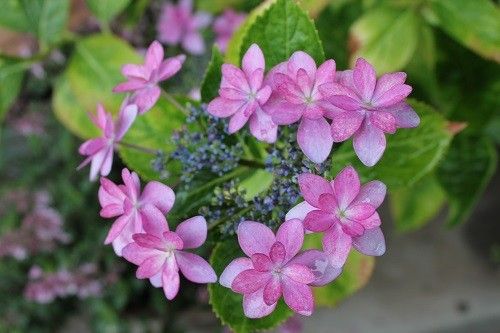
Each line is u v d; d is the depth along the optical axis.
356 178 0.41
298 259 0.42
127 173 0.44
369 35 0.67
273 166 0.46
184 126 0.51
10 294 1.34
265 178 0.49
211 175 0.48
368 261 0.57
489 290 1.30
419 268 1.35
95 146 0.48
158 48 0.48
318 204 0.41
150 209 0.44
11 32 0.88
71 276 1.25
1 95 0.71
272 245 0.41
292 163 0.45
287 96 0.42
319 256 0.42
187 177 0.48
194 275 0.43
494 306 1.28
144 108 0.48
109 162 0.47
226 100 0.45
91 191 1.30
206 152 0.48
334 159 0.50
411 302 1.31
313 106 0.42
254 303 0.42
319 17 0.72
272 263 0.41
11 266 1.30
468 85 0.74
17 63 0.71
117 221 0.45
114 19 0.99
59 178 1.30
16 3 0.69
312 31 0.47
